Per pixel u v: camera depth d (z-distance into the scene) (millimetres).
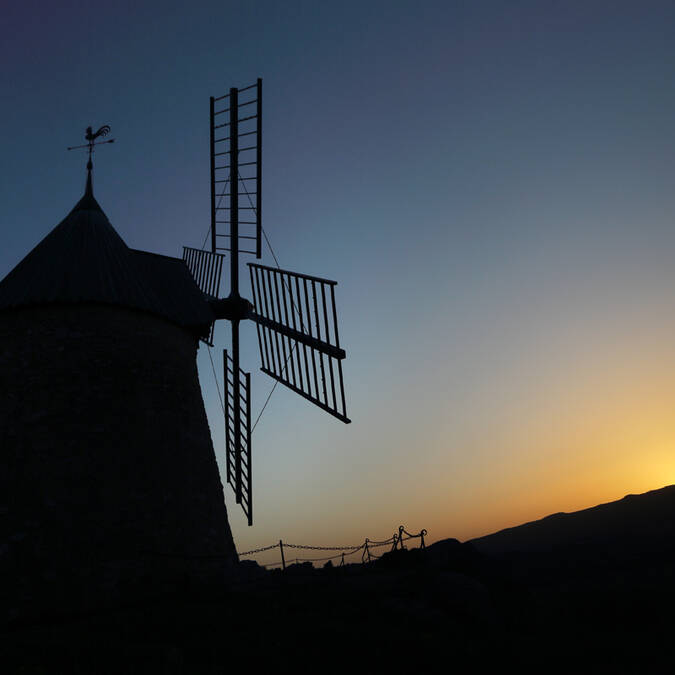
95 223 16219
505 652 10906
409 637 10586
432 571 16672
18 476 11977
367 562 19781
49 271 14312
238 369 18734
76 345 13531
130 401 13680
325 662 9016
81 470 12367
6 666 7773
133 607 11609
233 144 20188
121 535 12195
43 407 12758
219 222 20828
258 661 8711
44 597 11031
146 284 15906
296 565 20062
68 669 7723
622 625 15758
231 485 17859
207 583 13195
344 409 14469
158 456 13648
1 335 13633
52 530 11633
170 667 7969
